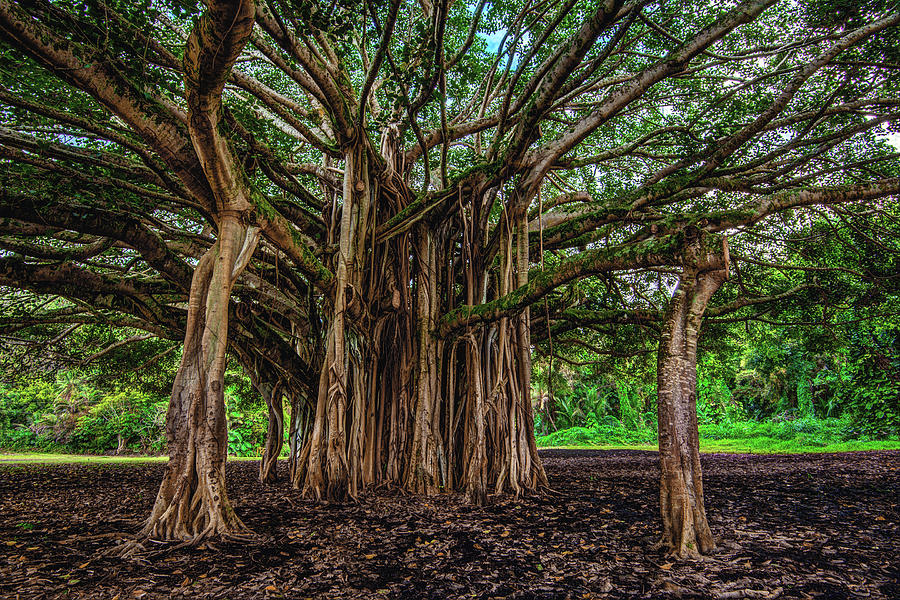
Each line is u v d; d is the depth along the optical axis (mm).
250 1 3258
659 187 7648
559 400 32438
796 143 7391
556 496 7379
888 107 7684
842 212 9102
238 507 6484
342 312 7355
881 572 3793
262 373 9312
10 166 6043
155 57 5070
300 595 3420
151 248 6707
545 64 6441
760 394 29172
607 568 3973
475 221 8617
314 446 7180
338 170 8836
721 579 3684
